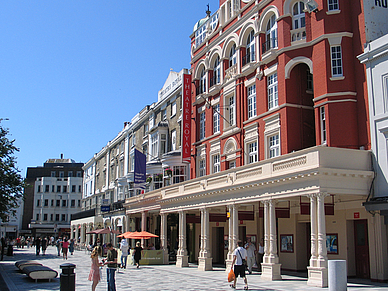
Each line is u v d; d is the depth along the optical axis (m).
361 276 17.58
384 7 18.52
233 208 20.34
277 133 20.91
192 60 31.33
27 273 17.19
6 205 30.55
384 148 16.00
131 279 18.05
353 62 18.30
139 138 45.16
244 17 24.64
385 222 15.36
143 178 34.09
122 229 39.94
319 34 19.08
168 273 21.05
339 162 15.57
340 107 17.95
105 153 60.31
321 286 14.16
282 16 20.89
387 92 16.34
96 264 12.35
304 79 20.83
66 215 83.12
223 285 15.50
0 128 29.73
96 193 62.38
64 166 91.00
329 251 18.77
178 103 34.78
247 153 23.42
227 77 25.83
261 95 22.36
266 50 22.62
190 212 27.64
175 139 35.12
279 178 16.67
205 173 28.14
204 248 22.91
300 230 21.23
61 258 34.62
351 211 17.73
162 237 28.41
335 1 19.00
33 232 81.06
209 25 29.53
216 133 26.88
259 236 23.38
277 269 17.06
